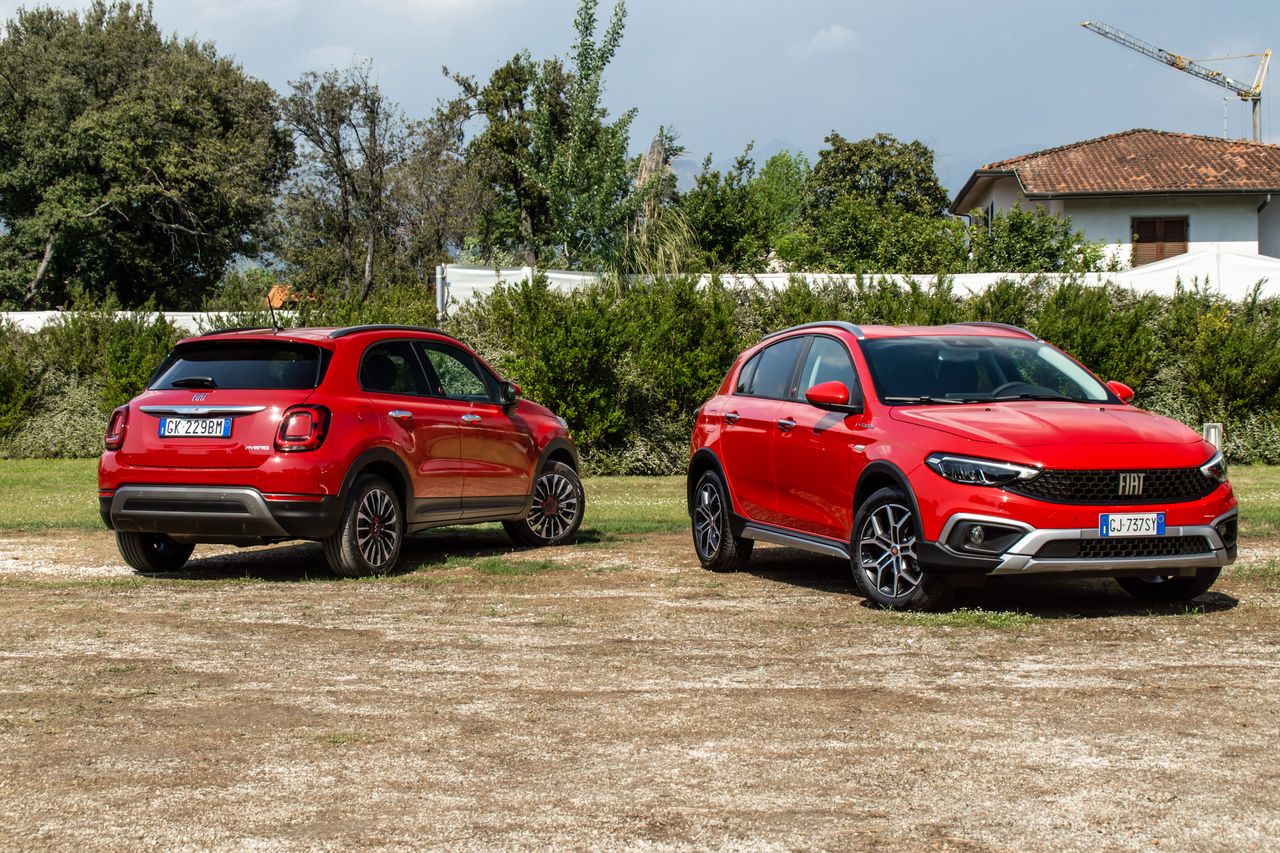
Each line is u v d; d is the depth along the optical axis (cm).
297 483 870
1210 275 2270
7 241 5009
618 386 2114
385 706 530
